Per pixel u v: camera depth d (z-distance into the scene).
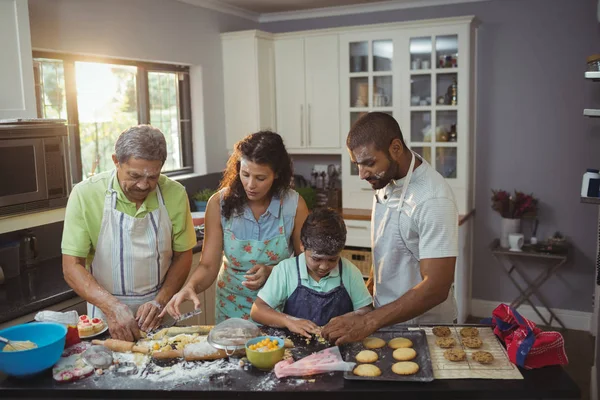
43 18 3.07
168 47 4.00
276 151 1.82
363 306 1.85
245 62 4.46
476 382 1.39
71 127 3.38
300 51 4.51
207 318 3.23
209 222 2.01
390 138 1.64
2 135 2.29
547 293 4.36
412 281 1.79
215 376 1.45
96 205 1.94
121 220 1.95
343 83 4.38
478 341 1.59
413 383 1.39
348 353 1.56
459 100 4.06
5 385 1.42
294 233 2.03
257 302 1.82
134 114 3.91
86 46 3.35
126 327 1.68
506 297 4.48
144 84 3.93
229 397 1.36
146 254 1.98
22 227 2.42
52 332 1.60
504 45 4.21
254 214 1.98
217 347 1.55
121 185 1.94
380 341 1.63
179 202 2.06
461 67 4.01
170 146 4.27
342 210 4.43
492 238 4.44
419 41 4.10
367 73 4.29
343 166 4.50
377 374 1.42
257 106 4.47
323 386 1.39
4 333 1.56
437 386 1.37
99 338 1.73
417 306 1.60
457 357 1.50
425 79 4.14
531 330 1.48
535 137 4.21
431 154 4.21
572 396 1.35
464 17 3.91
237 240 1.98
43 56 3.16
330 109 4.47
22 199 2.39
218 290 2.11
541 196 4.26
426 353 1.53
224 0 4.38
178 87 4.30
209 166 4.50
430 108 4.14
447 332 1.68
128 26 3.64
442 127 4.16
